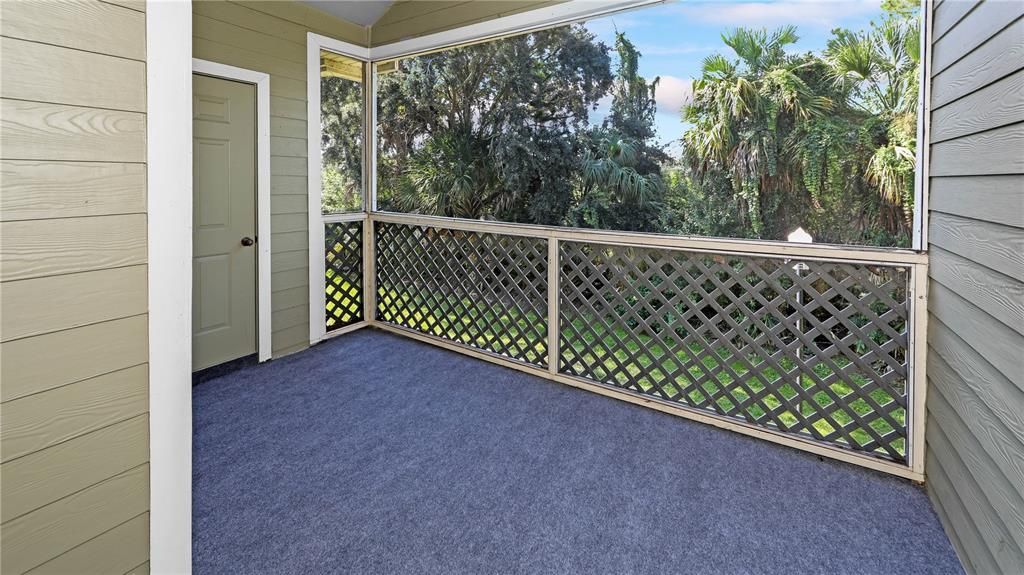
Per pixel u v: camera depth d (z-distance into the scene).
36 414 1.02
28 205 0.99
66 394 1.07
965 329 1.61
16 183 0.97
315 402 2.85
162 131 1.20
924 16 1.99
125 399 1.17
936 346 1.91
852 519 1.84
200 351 3.12
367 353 3.70
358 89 4.14
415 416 2.68
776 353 2.42
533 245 3.28
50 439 1.05
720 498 1.97
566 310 3.15
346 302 4.23
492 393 3.00
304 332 3.78
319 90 3.71
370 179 4.25
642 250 2.79
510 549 1.67
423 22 3.71
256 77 3.26
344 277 4.15
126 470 1.18
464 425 2.58
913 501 1.94
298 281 3.70
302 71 3.57
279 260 3.54
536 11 3.15
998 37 1.39
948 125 1.78
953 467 1.70
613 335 2.95
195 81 2.94
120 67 1.11
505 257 3.43
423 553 1.65
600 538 1.73
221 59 3.05
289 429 2.51
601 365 3.00
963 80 1.65
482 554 1.65
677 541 1.72
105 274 1.12
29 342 1.01
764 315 2.43
